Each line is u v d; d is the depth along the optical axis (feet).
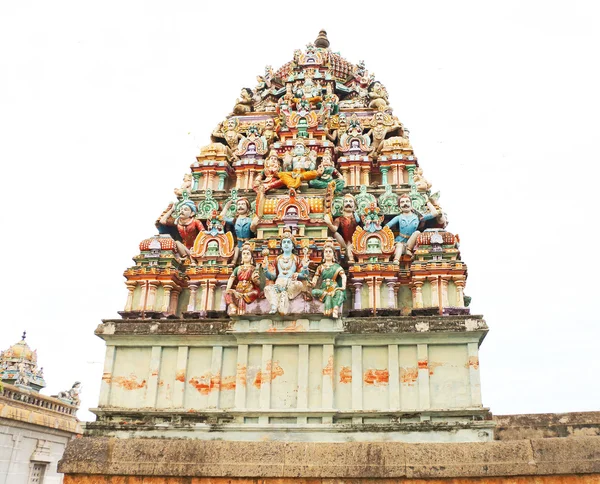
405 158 68.18
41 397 78.64
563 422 47.47
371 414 45.42
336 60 90.74
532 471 38.14
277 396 46.55
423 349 47.03
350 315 52.80
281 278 49.01
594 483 37.47
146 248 60.49
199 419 46.88
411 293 56.59
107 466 41.24
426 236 57.62
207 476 40.34
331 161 65.21
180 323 50.11
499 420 48.85
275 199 61.05
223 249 59.93
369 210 58.95
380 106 79.36
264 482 39.86
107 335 50.21
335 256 53.98
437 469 38.99
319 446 40.81
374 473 39.22
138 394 48.96
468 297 65.62
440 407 45.16
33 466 76.23
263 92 87.15
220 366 48.65
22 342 99.25
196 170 71.97
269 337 48.01
